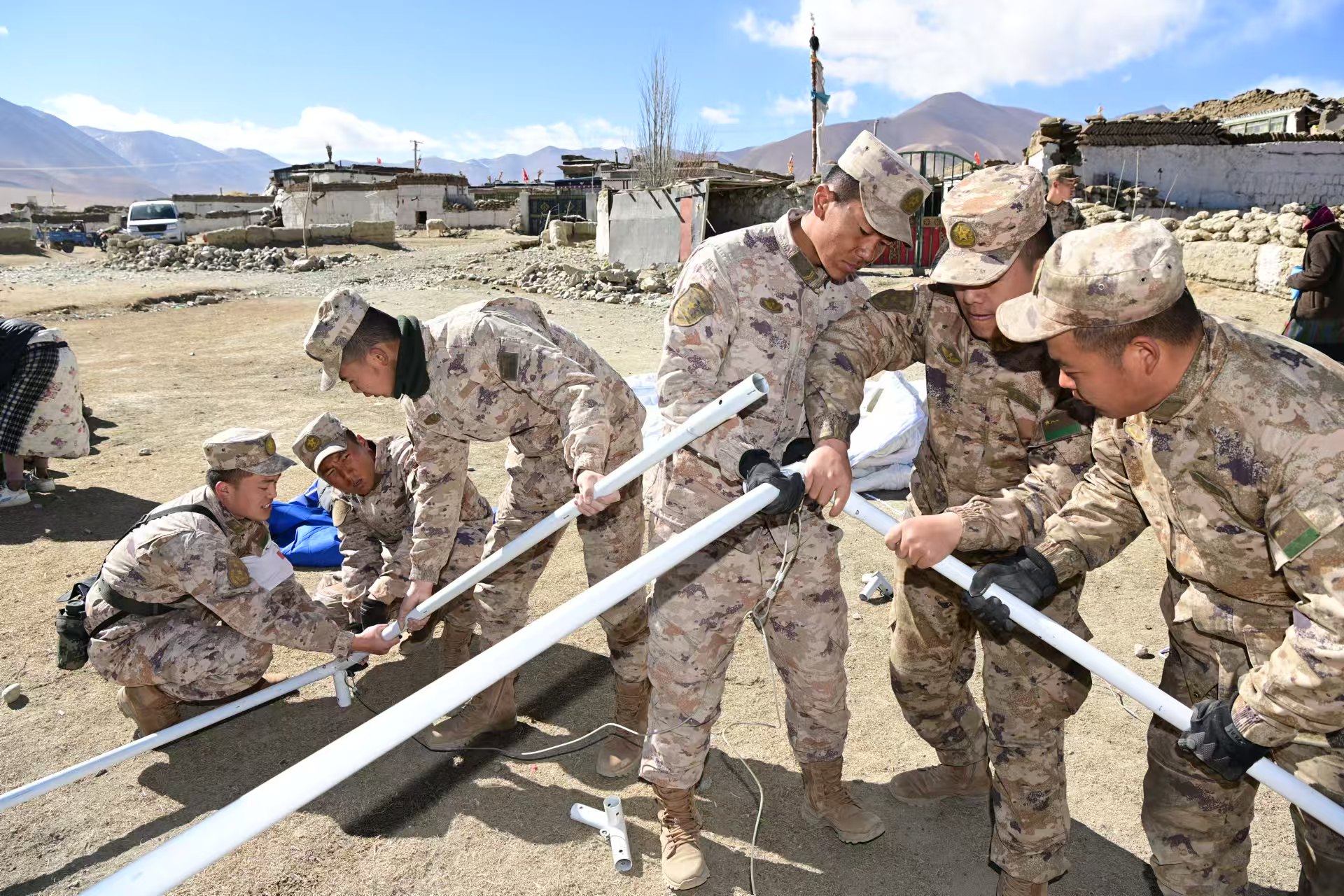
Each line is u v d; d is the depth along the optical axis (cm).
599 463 232
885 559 449
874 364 214
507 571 297
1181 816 191
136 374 899
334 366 244
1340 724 142
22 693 331
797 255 221
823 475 185
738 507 168
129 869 109
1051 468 206
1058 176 433
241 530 294
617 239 1998
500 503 298
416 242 2789
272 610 285
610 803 262
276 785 117
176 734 269
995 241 183
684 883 236
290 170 4856
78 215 4753
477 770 291
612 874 245
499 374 251
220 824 113
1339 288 576
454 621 330
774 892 239
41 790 245
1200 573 172
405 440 346
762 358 220
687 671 230
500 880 243
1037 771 208
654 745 236
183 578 276
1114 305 141
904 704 259
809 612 237
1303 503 140
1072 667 205
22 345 506
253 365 948
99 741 306
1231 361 147
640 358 930
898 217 199
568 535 485
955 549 188
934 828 264
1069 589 208
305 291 1702
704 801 276
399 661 361
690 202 1853
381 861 249
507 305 272
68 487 554
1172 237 143
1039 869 213
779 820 267
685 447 224
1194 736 157
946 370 217
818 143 2703
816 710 245
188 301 1548
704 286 217
